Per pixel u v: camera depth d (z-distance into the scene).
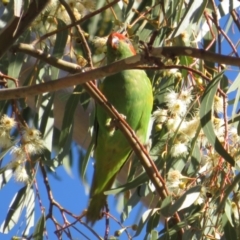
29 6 5.72
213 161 5.93
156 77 7.56
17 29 5.60
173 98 6.38
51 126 7.15
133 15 7.29
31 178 6.70
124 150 7.20
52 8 6.55
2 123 6.35
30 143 6.39
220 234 6.39
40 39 6.15
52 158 7.30
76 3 6.81
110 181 7.31
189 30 6.12
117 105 7.37
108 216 6.62
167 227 6.06
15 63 6.58
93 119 7.36
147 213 6.21
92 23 7.47
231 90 5.89
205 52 4.71
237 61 4.66
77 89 6.95
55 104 7.71
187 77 6.75
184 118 6.22
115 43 7.27
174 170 6.23
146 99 7.32
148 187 6.93
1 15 6.39
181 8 6.58
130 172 7.24
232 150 5.98
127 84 7.30
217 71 6.83
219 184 5.98
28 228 6.88
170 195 5.76
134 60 4.84
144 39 7.02
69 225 6.45
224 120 6.02
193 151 6.43
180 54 4.76
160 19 6.88
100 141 7.27
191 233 5.92
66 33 6.59
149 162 6.11
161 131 6.68
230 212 5.95
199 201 5.98
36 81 7.11
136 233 6.18
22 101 7.24
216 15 6.49
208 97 5.52
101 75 4.96
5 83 6.62
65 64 6.10
